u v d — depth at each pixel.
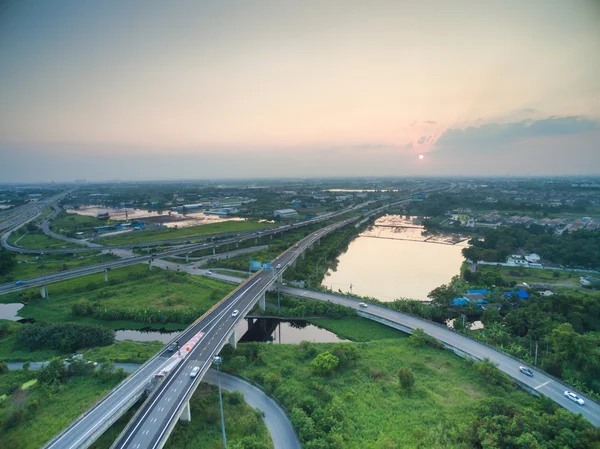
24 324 140.62
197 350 104.56
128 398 83.88
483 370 100.81
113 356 115.75
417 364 109.12
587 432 71.94
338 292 174.50
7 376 105.12
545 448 68.38
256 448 72.38
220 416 85.56
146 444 68.94
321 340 134.25
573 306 136.12
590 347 102.94
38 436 80.75
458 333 127.44
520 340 121.81
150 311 151.00
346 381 101.38
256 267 195.12
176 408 78.94
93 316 153.88
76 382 101.38
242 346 120.19
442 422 82.88
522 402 90.31
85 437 72.31
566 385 95.69
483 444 71.06
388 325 140.75
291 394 93.25
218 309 136.25
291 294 172.75
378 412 87.31
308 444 72.62
